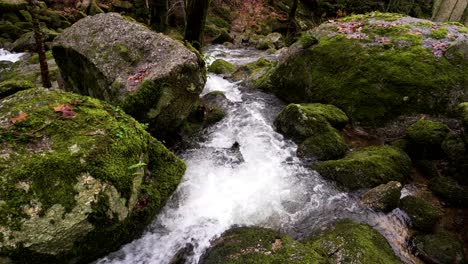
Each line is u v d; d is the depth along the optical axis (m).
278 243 3.52
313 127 5.61
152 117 4.83
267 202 4.44
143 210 3.44
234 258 3.35
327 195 4.61
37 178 2.81
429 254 3.72
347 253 3.42
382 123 5.99
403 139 5.52
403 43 6.53
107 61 5.24
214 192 4.53
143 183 3.60
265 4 21.86
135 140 3.62
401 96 5.98
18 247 2.58
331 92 6.59
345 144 5.50
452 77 5.91
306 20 22.41
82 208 2.83
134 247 3.62
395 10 22.72
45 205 2.72
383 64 6.29
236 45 15.61
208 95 7.12
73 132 3.33
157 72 4.84
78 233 2.84
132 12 16.50
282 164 5.23
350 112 6.23
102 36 5.65
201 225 4.00
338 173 4.81
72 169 2.94
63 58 6.09
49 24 13.36
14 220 2.60
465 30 6.93
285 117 5.95
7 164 2.85
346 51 6.80
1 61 9.73
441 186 4.64
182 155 5.29
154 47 5.23
